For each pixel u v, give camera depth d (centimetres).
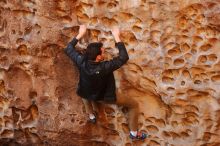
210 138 563
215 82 541
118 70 564
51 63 582
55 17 567
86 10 557
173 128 570
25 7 572
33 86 596
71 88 587
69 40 570
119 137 593
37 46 578
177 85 552
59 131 599
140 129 583
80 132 595
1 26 589
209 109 550
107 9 551
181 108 559
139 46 552
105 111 582
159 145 583
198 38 535
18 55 588
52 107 595
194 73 545
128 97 561
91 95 539
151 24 543
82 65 518
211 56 535
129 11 544
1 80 604
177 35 539
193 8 526
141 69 558
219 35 527
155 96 566
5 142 630
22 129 614
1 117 616
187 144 571
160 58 549
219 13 519
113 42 556
